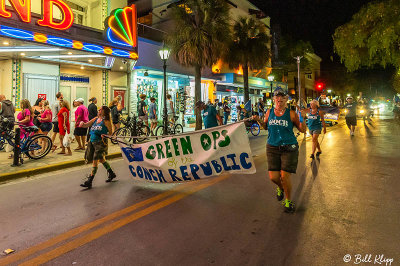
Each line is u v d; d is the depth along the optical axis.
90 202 4.41
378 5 13.33
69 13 8.97
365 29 14.14
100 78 13.16
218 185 5.14
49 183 5.70
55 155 8.23
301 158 7.60
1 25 7.42
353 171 5.96
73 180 5.88
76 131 9.00
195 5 14.29
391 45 13.66
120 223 3.54
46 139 7.93
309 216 3.62
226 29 14.68
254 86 23.22
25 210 4.14
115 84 13.69
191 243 2.97
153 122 12.05
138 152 5.14
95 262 2.65
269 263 2.55
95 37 10.09
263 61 19.12
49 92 11.28
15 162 6.78
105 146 5.47
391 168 6.12
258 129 13.93
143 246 2.94
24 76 10.53
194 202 4.25
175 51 14.76
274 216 3.65
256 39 18.81
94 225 3.51
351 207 3.89
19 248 2.98
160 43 16.05
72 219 3.74
